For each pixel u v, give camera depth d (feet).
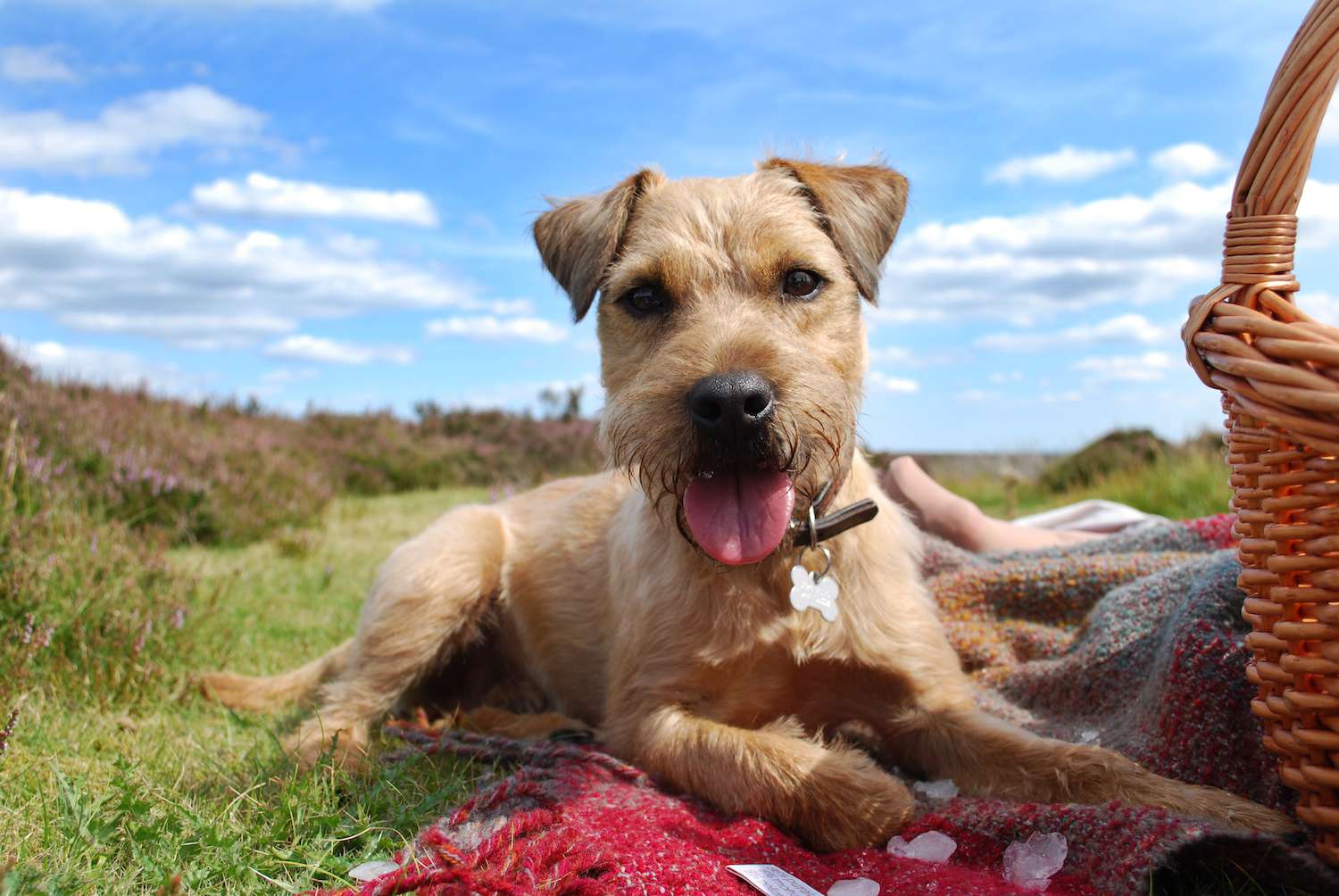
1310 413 0.88
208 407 7.00
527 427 9.84
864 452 1.78
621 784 1.21
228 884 0.98
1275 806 1.10
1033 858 1.01
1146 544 2.03
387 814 1.18
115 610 1.91
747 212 1.42
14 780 1.27
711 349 1.24
